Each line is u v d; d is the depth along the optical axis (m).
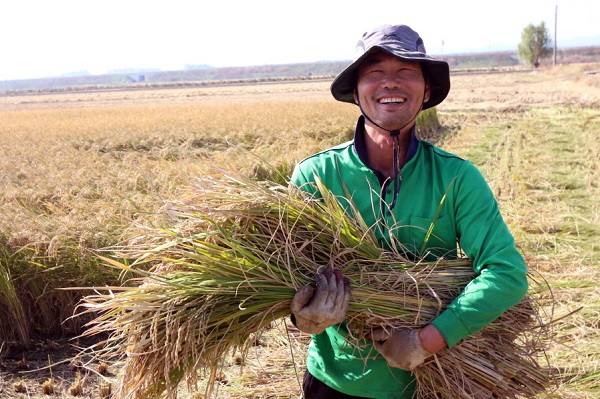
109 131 21.67
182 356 2.09
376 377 2.26
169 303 2.07
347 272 2.19
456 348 2.17
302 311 2.04
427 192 2.24
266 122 21.84
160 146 18.89
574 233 7.69
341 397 2.33
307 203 2.24
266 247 2.16
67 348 5.19
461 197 2.18
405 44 2.20
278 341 4.62
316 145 13.45
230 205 2.24
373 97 2.21
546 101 31.91
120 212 6.05
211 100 53.41
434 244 2.26
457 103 32.22
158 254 2.23
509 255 2.10
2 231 5.54
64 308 5.42
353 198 2.30
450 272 2.20
